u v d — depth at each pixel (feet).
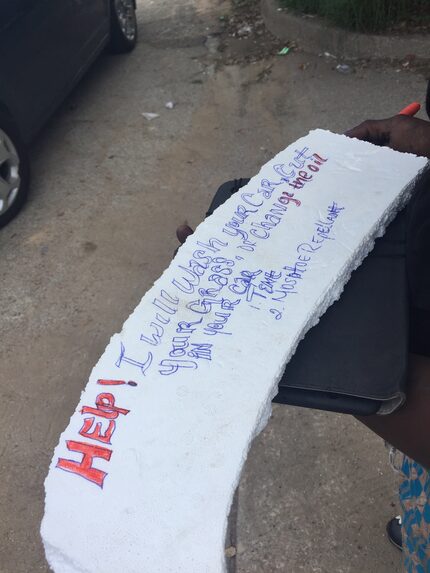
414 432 2.62
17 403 7.92
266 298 3.08
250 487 6.68
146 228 10.35
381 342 2.81
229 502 2.41
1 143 10.28
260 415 2.64
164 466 2.56
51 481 2.64
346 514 6.31
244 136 12.16
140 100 13.89
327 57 14.05
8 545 6.50
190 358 2.89
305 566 5.99
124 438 2.68
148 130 12.82
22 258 10.13
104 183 11.51
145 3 19.04
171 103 13.55
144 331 3.07
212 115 12.98
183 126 12.78
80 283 9.50
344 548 6.07
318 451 6.89
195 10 17.76
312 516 6.35
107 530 2.46
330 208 3.54
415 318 2.97
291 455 6.89
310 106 12.69
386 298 3.03
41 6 11.37
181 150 12.07
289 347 2.81
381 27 13.57
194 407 2.71
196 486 2.48
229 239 3.48
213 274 3.29
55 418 7.68
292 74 13.78
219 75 14.35
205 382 2.78
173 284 3.27
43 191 11.53
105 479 2.58
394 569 5.86
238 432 2.58
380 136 4.19
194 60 15.16
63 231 10.54
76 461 2.66
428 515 3.74
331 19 13.99
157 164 11.80
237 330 2.96
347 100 12.62
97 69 15.38
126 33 15.65
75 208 11.02
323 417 7.20
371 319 2.95
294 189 3.74
